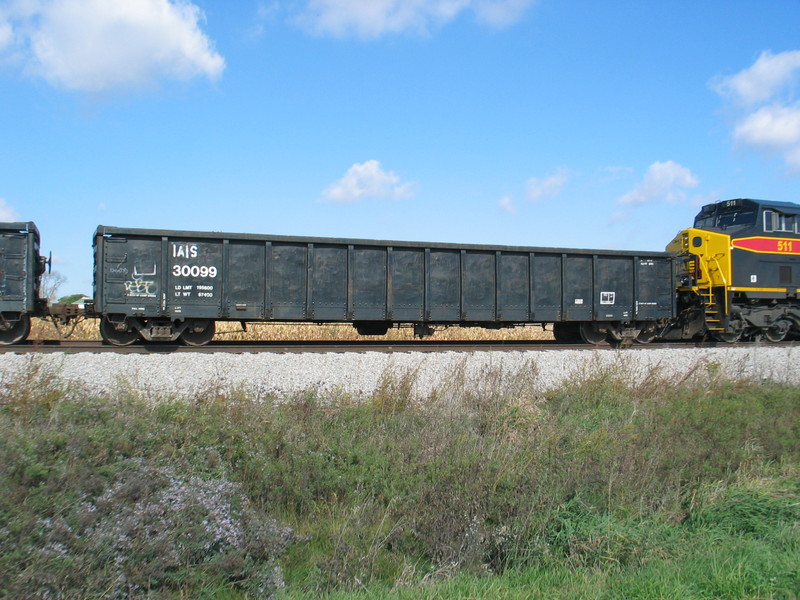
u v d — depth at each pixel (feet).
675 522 23.03
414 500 22.95
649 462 25.52
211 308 43.86
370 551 20.52
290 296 45.65
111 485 18.79
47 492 17.60
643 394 37.76
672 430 29.48
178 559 16.94
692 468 26.53
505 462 24.18
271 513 22.90
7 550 15.30
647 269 54.75
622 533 20.80
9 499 16.66
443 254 48.83
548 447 25.94
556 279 51.78
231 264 44.42
